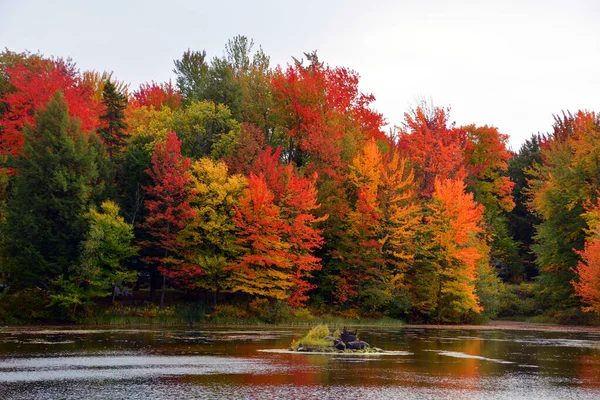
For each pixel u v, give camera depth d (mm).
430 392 21031
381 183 66875
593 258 60844
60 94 57812
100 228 53375
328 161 70438
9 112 67625
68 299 51250
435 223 66875
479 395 20688
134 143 67125
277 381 22500
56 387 20469
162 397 19047
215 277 59750
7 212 53562
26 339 36844
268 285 59438
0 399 18453
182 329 47938
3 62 73875
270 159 63344
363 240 64875
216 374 23875
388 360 29922
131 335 40844
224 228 58594
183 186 58469
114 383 21406
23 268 52719
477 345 38938
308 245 60625
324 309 65250
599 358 31984
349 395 20094
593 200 71312
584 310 64438
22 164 55062
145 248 60562
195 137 70312
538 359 31281
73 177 54500
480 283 70438
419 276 66625
